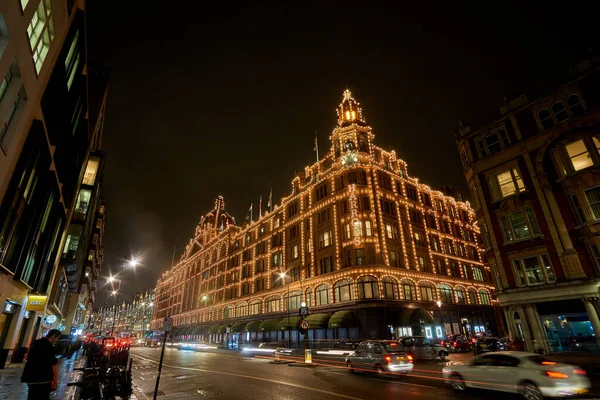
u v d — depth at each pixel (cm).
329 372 1825
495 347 2514
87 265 5897
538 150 2148
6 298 1700
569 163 1981
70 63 1730
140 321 16300
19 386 1241
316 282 4156
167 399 1144
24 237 1717
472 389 1176
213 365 2388
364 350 1722
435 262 4441
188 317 8712
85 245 4788
